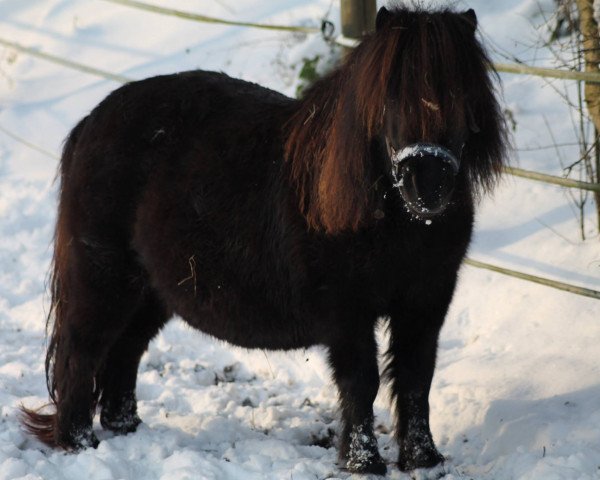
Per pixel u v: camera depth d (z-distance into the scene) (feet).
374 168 22.25
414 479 24.66
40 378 34.73
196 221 25.44
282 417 30.91
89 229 27.20
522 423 27.17
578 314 32.76
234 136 25.71
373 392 24.11
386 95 20.80
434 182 20.31
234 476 24.61
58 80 58.03
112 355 29.25
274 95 26.86
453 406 29.84
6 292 42.42
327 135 23.11
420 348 24.86
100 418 29.58
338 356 24.04
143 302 28.91
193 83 27.30
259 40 53.78
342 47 38.75
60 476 24.63
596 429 25.73
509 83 46.60
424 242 22.76
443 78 20.34
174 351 37.37
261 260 24.75
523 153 42.29
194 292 25.96
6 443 26.71
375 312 23.81
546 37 46.42
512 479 24.31
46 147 53.21
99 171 27.07
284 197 24.07
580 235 36.78
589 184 31.68
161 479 23.86
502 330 33.65
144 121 26.94
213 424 29.43
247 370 35.96
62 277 28.32
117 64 56.90
